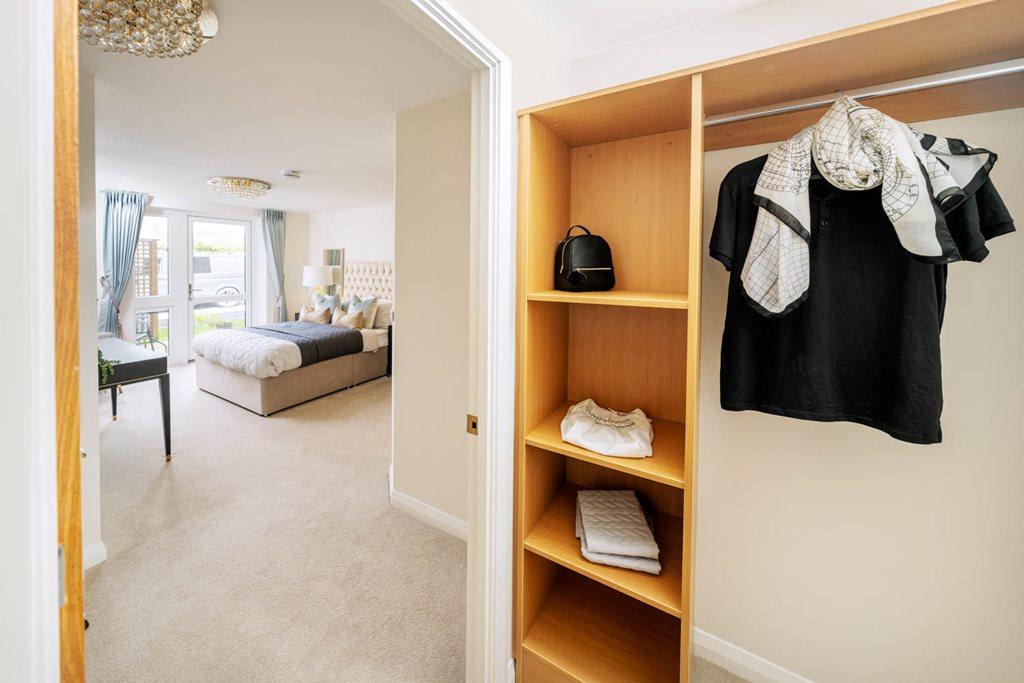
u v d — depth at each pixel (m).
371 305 5.66
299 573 1.93
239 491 2.63
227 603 1.74
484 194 1.22
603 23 1.42
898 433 0.93
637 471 1.11
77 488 0.46
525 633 1.36
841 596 1.29
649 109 1.18
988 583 1.10
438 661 1.50
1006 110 1.00
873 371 0.97
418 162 2.28
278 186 4.66
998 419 1.06
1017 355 1.03
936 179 0.85
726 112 1.22
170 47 1.44
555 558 1.26
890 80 1.01
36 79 0.40
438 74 1.91
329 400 4.53
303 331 4.96
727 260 1.07
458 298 2.16
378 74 1.92
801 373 1.02
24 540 0.42
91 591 1.77
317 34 1.61
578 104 1.14
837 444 1.26
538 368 1.35
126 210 5.16
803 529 1.32
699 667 1.49
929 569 1.17
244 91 2.12
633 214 1.44
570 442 1.23
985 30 0.80
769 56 0.90
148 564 1.95
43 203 0.41
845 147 0.88
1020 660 1.08
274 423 3.80
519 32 1.29
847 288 0.99
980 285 1.05
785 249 0.93
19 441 0.41
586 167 1.50
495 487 1.28
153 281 5.74
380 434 3.60
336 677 1.43
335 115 2.43
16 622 0.42
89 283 1.87
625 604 1.51
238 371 4.17
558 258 1.36
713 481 1.44
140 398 4.43
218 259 6.42
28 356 0.41
